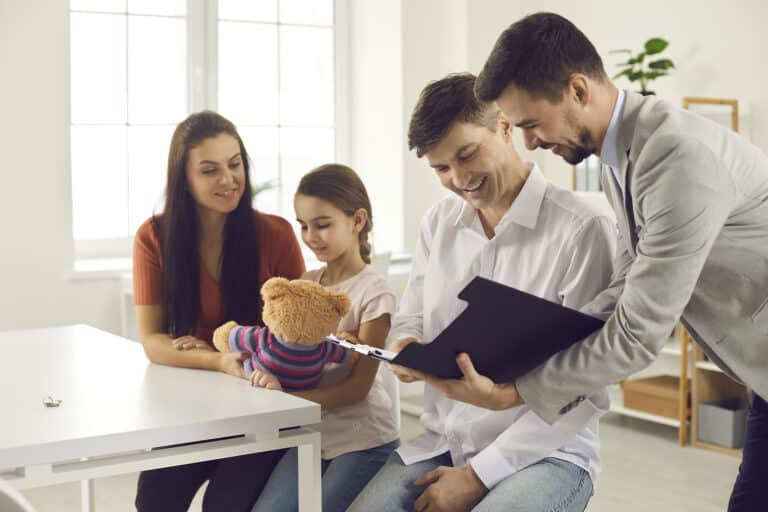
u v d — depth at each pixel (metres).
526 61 1.64
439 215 2.19
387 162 5.50
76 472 1.66
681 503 3.63
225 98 5.38
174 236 2.34
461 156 1.90
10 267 4.54
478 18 5.30
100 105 5.03
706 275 1.73
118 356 2.38
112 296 4.75
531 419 1.89
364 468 2.18
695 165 1.59
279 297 2.07
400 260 5.21
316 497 1.89
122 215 5.12
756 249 1.68
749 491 2.04
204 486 3.89
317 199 2.28
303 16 5.57
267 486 2.15
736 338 1.75
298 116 5.59
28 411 1.82
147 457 1.72
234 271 2.38
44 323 4.61
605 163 1.75
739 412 4.27
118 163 5.09
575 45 1.65
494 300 1.58
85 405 1.87
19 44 4.49
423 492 1.97
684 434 4.38
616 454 4.26
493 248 2.05
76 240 5.00
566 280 1.95
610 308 1.84
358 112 5.66
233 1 5.36
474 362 1.72
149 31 5.13
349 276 2.35
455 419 2.05
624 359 1.65
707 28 4.68
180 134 2.32
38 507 3.62
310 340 2.06
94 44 4.99
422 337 2.17
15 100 4.50
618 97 1.70
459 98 1.88
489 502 1.82
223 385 2.04
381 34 5.47
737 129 4.51
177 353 2.23
